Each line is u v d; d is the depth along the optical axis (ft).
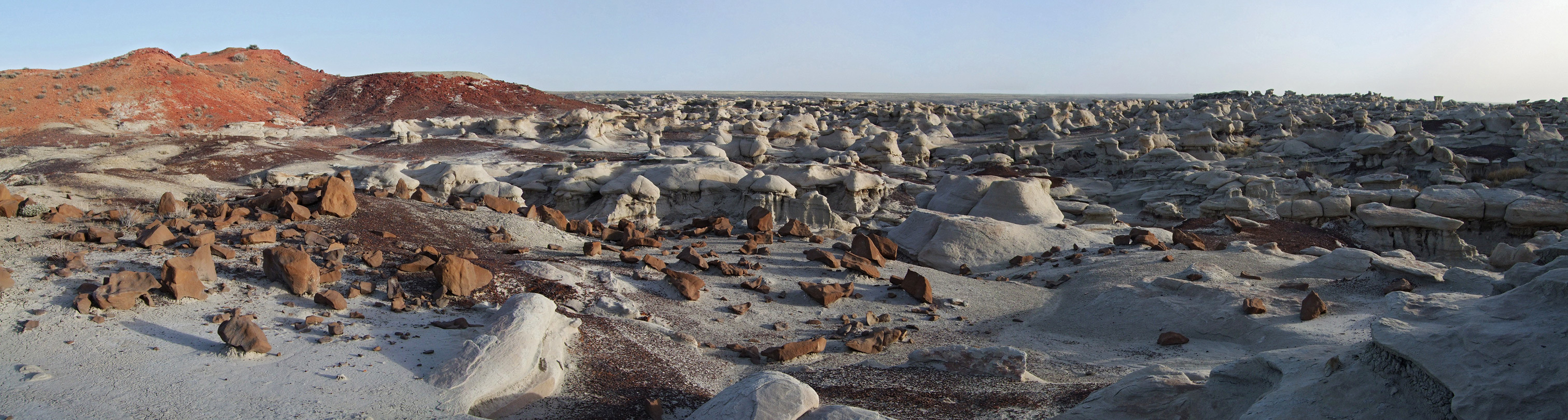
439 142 200.85
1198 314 48.83
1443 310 25.44
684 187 106.93
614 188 103.40
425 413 27.09
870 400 33.19
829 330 47.78
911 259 75.87
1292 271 60.03
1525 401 19.90
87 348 29.58
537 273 49.26
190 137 172.14
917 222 81.46
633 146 205.05
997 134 246.88
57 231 45.47
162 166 124.47
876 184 111.86
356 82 337.31
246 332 30.55
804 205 97.71
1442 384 22.03
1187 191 122.42
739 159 179.11
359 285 41.70
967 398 33.40
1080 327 51.21
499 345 31.30
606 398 32.07
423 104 312.29
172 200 55.52
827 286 54.24
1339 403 23.80
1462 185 99.60
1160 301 51.80
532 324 33.76
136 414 25.12
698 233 78.69
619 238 69.82
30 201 48.67
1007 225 78.13
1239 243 73.10
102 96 249.55
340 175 69.51
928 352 38.75
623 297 48.19
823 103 383.24
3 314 31.73
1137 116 266.77
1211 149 159.53
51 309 32.71
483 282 44.29
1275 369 27.61
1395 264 52.80
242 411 25.94
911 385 35.50
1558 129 172.45
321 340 32.60
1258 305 47.55
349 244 51.11
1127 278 59.82
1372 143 143.95
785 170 114.73
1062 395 32.99
